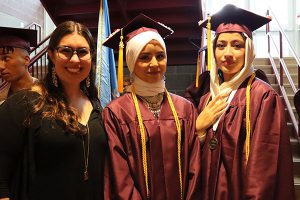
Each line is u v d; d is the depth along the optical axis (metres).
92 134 1.55
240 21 1.78
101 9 2.88
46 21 7.60
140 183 1.57
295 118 3.73
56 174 1.45
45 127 1.45
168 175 1.59
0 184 1.41
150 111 1.70
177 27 5.02
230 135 1.61
